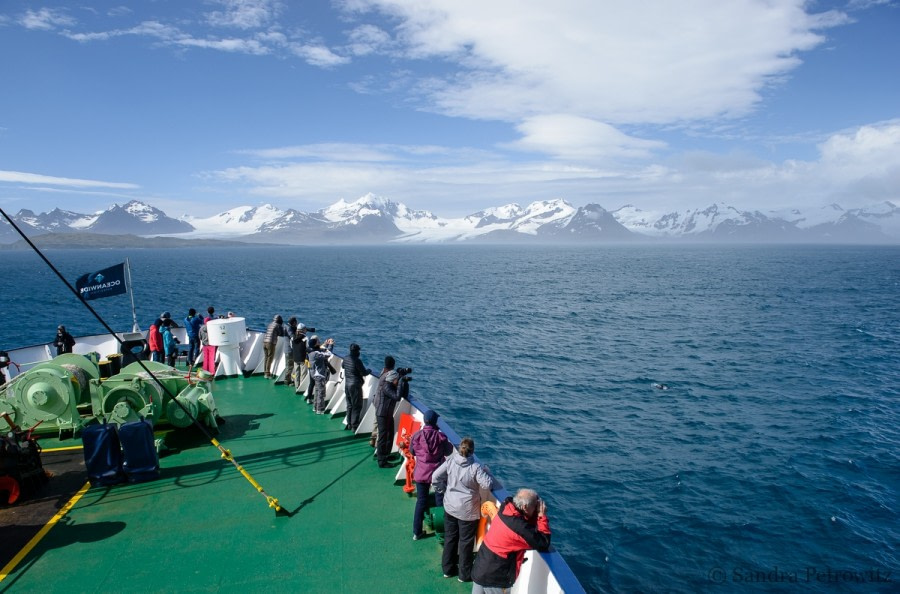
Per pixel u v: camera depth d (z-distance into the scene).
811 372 35.56
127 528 7.46
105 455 8.69
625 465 20.88
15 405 10.18
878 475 20.02
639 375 34.78
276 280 122.75
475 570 5.18
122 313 63.91
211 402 11.12
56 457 9.71
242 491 8.55
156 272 157.88
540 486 19.16
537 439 23.53
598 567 14.64
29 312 64.94
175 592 6.10
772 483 19.36
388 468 9.39
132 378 10.64
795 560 15.04
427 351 42.12
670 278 126.69
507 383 32.66
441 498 7.55
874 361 38.69
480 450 22.30
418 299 80.69
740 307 70.50
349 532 7.34
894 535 16.27
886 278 121.31
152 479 8.94
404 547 6.99
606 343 45.81
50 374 10.24
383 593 6.07
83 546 7.01
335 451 10.12
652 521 16.88
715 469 20.48
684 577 14.24
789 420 26.06
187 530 7.41
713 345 44.91
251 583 6.25
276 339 15.35
